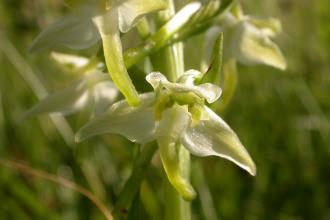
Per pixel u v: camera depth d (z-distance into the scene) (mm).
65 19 96
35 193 134
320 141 153
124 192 96
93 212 129
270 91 166
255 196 139
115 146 141
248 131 156
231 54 117
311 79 170
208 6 100
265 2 188
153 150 96
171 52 101
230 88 117
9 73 164
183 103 93
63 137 140
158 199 132
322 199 140
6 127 153
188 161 99
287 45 182
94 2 94
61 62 112
